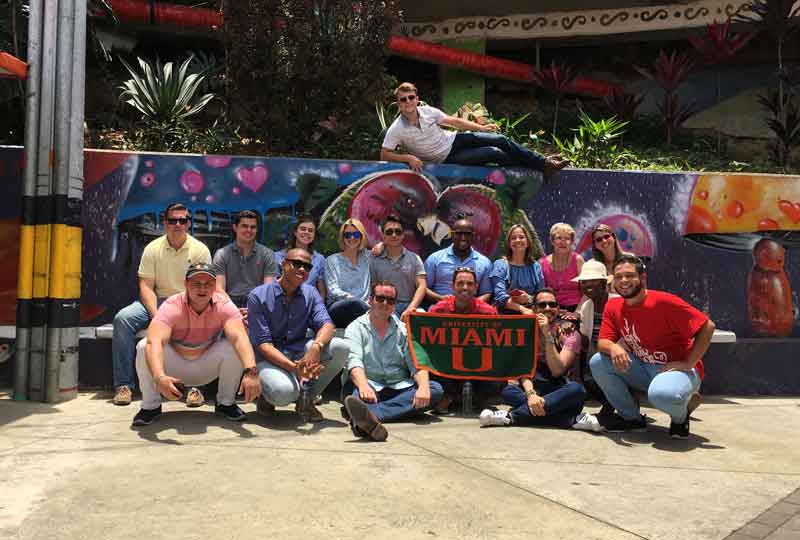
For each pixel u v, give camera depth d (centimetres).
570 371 534
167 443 392
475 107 875
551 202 666
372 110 772
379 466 354
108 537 254
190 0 1022
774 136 1131
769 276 686
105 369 573
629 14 1091
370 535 262
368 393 464
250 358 426
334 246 635
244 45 648
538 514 291
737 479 350
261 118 674
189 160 618
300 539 256
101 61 952
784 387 652
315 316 468
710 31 863
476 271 582
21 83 688
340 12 656
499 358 499
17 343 509
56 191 505
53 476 325
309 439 409
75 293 520
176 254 545
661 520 288
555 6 1096
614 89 931
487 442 416
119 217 609
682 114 923
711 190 681
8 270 595
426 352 498
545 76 892
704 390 643
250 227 552
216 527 265
